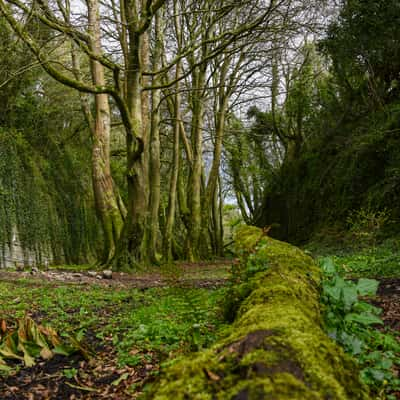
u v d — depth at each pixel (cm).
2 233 1862
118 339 560
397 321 519
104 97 1875
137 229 1712
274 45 2306
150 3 1483
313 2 1806
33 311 741
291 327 184
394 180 1661
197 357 167
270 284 316
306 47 2686
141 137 1623
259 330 177
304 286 312
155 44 2211
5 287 1043
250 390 137
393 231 1479
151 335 518
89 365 459
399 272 949
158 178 2225
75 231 2491
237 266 416
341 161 2162
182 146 2964
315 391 142
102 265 1759
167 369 165
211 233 3275
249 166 3488
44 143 2488
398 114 1812
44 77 2442
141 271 1686
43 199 2225
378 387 270
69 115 2694
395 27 1650
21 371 441
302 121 3102
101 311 768
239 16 2356
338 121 2486
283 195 2902
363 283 296
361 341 297
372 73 1989
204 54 2433
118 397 364
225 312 375
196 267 2031
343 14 1789
